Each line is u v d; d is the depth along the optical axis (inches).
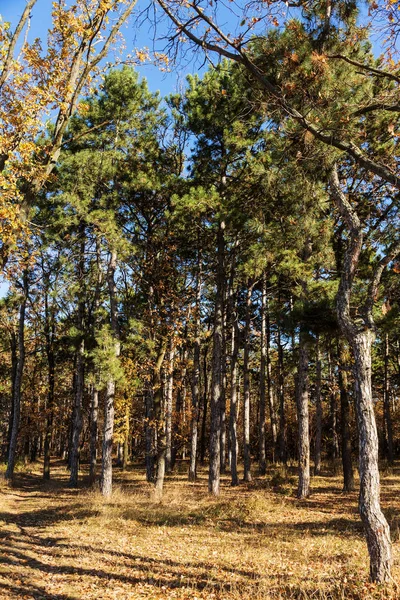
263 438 879.1
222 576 288.5
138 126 694.5
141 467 1240.8
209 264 839.1
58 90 246.1
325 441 1423.5
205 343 1142.3
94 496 616.1
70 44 246.7
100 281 774.5
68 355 1035.9
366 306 269.9
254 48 242.5
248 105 268.2
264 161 340.5
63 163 599.8
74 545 365.7
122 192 688.4
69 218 584.1
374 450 240.7
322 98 235.8
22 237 247.0
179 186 653.9
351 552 321.7
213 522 450.0
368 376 249.0
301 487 586.2
